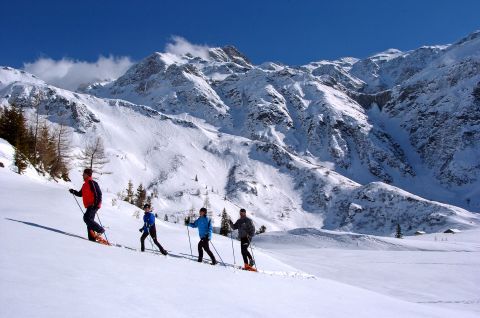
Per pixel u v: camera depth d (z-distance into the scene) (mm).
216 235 41031
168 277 10969
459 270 43281
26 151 62719
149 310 7617
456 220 197000
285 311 9906
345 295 15617
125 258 12375
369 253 57656
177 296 9102
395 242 83875
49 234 13445
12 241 10883
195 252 22344
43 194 28578
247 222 18219
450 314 16641
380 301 16109
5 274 7812
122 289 8625
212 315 8188
